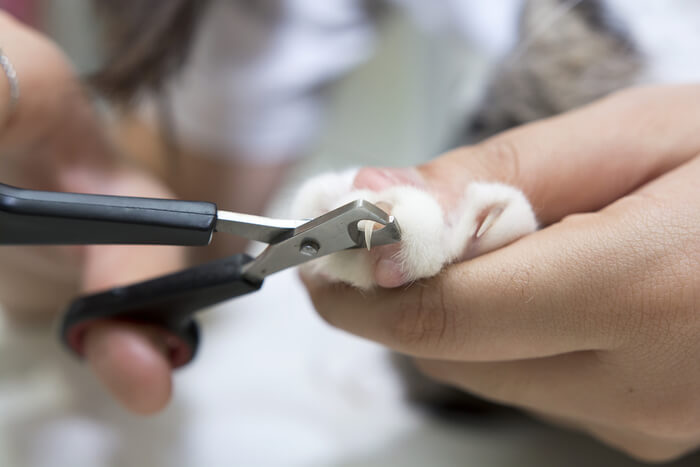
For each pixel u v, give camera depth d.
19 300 0.42
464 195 0.28
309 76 0.57
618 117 0.30
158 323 0.32
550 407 0.30
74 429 0.36
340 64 0.60
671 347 0.27
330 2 0.55
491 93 0.42
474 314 0.27
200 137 0.56
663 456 0.31
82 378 0.38
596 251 0.27
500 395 0.31
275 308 0.45
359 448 0.36
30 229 0.26
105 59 0.47
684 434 0.29
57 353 0.39
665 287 0.26
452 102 0.58
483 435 0.37
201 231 0.26
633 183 0.30
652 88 0.31
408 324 0.28
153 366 0.32
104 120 0.44
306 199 0.28
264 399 0.38
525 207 0.28
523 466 0.35
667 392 0.28
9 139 0.34
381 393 0.38
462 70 0.56
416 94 0.67
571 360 0.29
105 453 0.35
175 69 0.50
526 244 0.27
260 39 0.53
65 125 0.36
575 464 0.35
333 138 0.69
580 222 0.27
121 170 0.39
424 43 0.62
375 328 0.28
